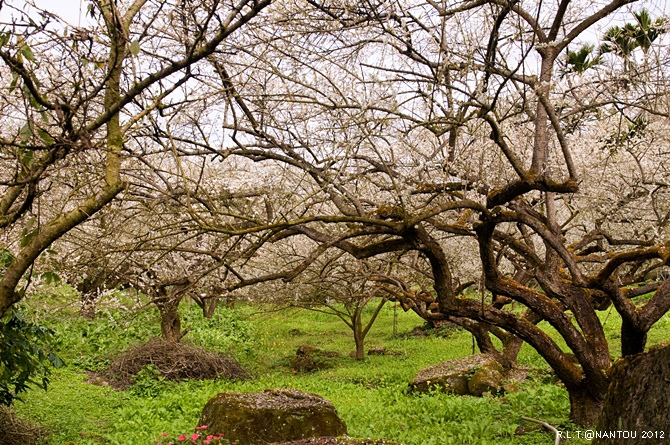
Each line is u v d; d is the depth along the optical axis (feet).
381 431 23.63
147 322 46.26
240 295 39.34
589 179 27.07
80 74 11.32
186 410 29.09
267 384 37.63
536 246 39.27
